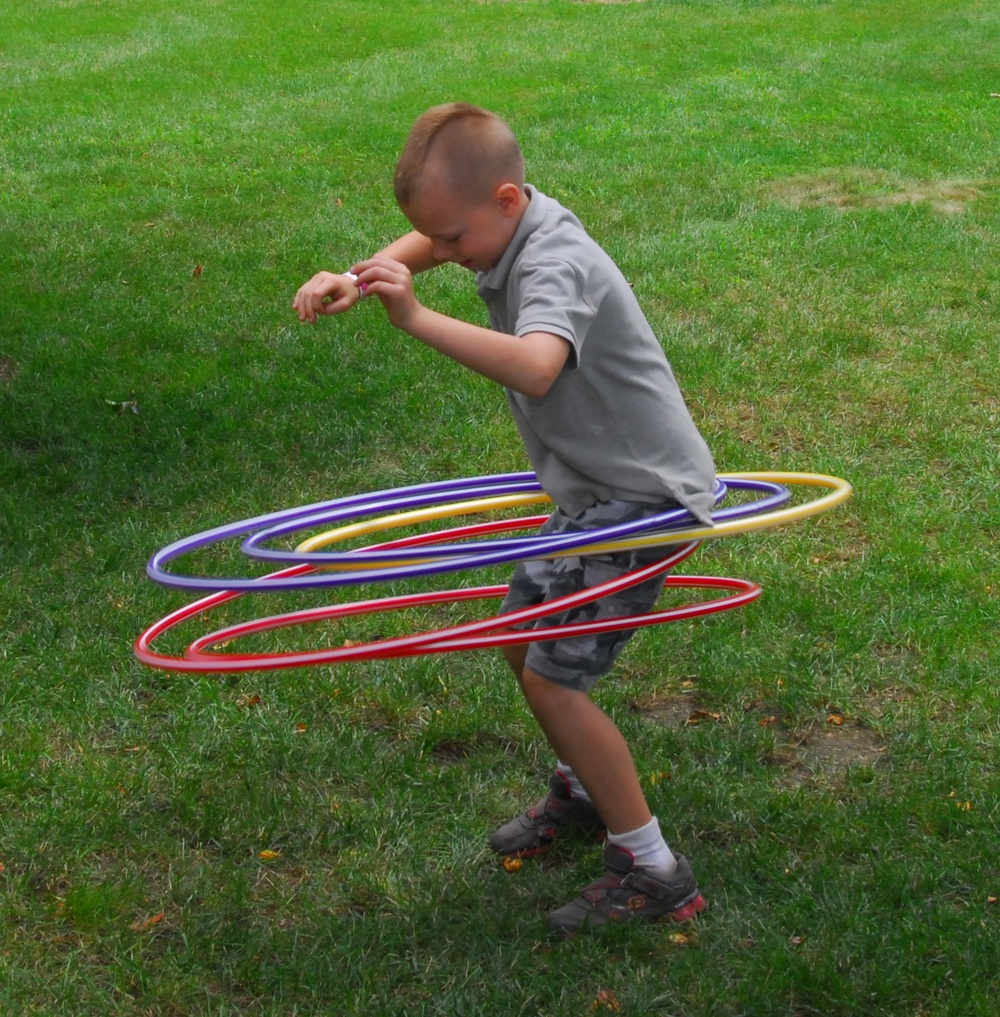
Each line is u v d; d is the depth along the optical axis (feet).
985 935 9.43
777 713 12.62
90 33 53.78
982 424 19.27
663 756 11.82
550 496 9.42
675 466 9.04
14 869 10.41
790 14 56.75
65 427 19.07
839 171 33.55
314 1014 9.00
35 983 9.24
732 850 10.52
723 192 31.83
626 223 29.48
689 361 21.57
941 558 15.40
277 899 10.12
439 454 18.54
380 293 7.73
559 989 9.09
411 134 8.54
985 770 11.56
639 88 44.04
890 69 46.50
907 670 13.15
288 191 32.35
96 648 13.50
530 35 53.16
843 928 9.55
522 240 8.57
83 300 24.43
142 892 10.18
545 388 7.97
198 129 38.93
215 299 24.68
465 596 10.76
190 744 12.03
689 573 15.12
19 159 35.42
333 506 10.98
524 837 10.62
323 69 47.65
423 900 10.05
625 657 13.39
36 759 11.82
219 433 19.03
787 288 25.21
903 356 21.97
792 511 9.48
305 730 12.28
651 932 9.59
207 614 14.38
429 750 12.00
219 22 55.72
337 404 20.02
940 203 30.89
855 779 11.47
